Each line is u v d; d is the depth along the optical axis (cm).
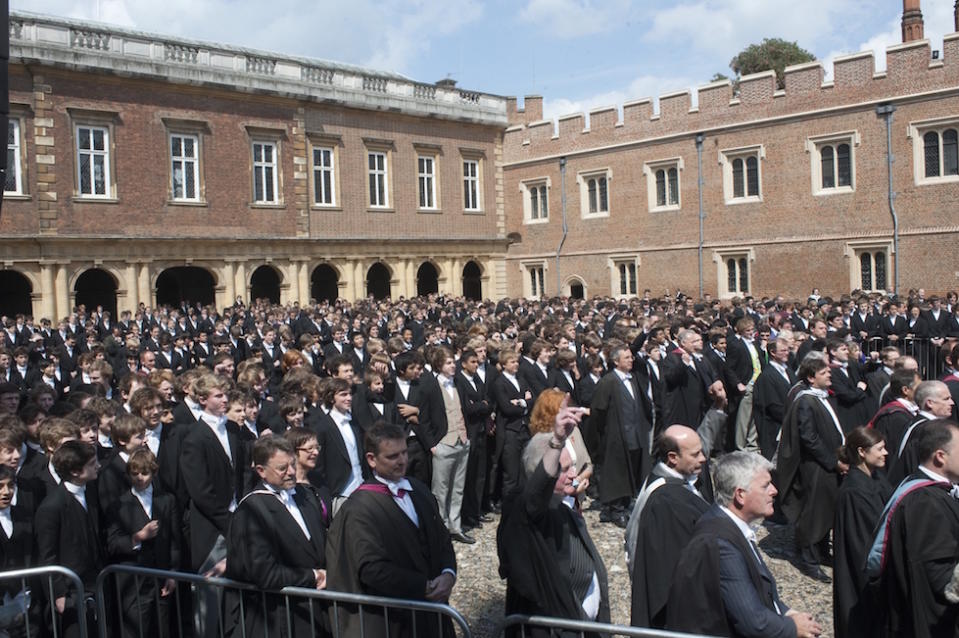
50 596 528
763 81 3098
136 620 572
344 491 793
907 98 2703
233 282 3170
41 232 2689
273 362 1575
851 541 556
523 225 4059
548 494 472
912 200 2720
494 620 707
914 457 641
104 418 775
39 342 1750
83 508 585
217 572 573
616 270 3647
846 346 1002
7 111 579
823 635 655
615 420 970
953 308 1948
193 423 726
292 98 3316
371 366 912
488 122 4022
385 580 469
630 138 3544
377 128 3644
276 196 3316
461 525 1020
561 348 1162
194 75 3011
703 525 423
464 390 992
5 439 592
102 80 2816
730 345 1269
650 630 395
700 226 3309
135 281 2908
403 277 3728
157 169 2967
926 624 460
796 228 3027
